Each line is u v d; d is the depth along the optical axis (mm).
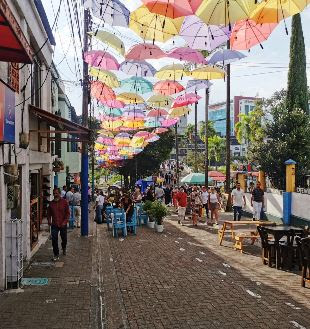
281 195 19891
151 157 45969
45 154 15977
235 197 19719
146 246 14695
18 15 11094
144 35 8250
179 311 7656
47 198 17359
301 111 27625
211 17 6309
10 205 9266
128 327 6895
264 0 6422
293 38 30219
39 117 13898
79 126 13398
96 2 8016
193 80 16344
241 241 13562
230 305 7965
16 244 9086
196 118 46594
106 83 15398
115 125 24547
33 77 14281
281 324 6949
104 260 12266
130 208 17656
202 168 61688
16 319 7164
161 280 9883
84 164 17453
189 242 15500
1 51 6664
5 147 9203
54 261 11969
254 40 7852
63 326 6840
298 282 9656
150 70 13383
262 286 9305
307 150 26859
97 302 8234
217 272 10656
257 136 28625
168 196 32750
